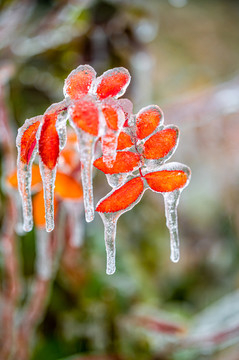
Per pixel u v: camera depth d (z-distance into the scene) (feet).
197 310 2.97
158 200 3.44
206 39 5.22
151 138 1.34
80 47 2.59
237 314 2.46
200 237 3.61
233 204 3.83
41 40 2.46
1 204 2.04
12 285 1.98
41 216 1.57
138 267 2.95
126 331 2.48
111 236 1.35
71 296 2.51
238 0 5.87
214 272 3.31
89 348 2.44
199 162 4.02
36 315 1.97
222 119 3.89
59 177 1.53
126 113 1.32
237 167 4.00
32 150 1.32
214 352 2.44
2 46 2.33
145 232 3.17
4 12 2.35
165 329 2.35
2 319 1.98
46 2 2.41
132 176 1.37
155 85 4.31
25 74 2.52
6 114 2.04
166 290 3.08
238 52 5.08
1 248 2.01
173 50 4.86
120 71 1.30
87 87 1.29
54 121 1.28
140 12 2.63
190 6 5.66
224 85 2.78
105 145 1.25
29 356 2.11
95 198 2.95
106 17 2.53
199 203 3.84
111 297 2.57
